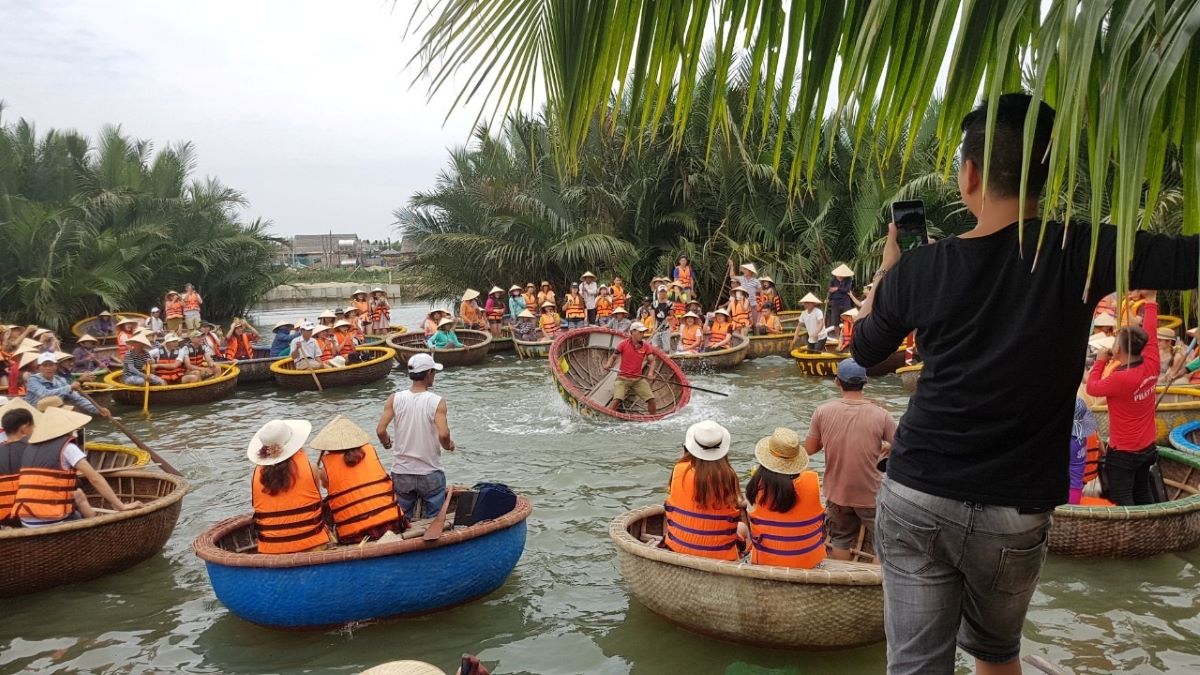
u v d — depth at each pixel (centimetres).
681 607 483
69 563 592
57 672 482
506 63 225
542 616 538
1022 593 182
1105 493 639
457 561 533
